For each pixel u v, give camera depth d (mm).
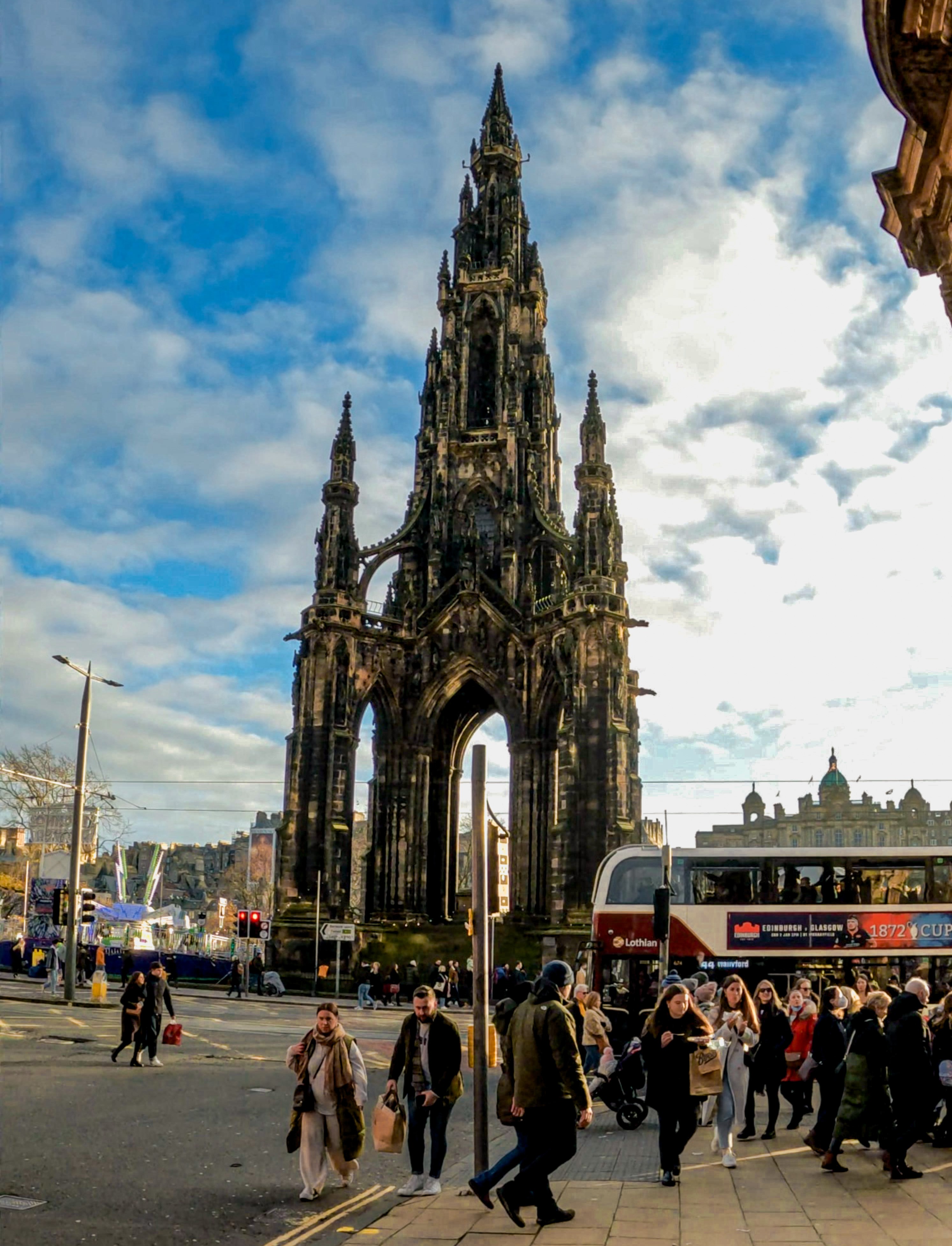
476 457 102312
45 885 78000
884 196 22391
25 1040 37688
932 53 19266
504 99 117625
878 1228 14250
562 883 83188
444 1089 17125
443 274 110438
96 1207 14898
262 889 137875
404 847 92250
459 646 94688
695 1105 17828
